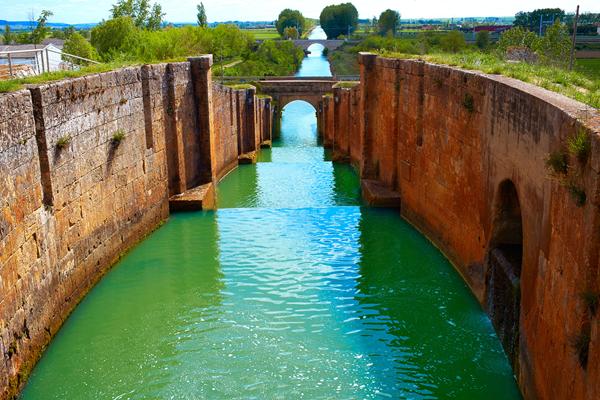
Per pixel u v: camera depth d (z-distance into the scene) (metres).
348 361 13.69
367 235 22.12
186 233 22.64
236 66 75.50
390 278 18.17
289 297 17.05
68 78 16.73
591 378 8.29
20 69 22.56
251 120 43.97
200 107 27.23
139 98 21.42
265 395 12.43
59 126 15.42
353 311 16.12
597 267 8.41
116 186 19.48
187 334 14.99
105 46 40.59
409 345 14.34
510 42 30.17
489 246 15.27
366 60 27.83
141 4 53.56
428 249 20.53
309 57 158.50
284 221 23.95
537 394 10.99
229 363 13.67
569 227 9.49
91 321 15.64
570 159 9.64
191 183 26.84
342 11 149.62
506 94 13.85
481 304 16.00
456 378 12.96
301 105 93.69
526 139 12.41
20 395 12.45
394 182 25.78
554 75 16.11
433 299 16.69
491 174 15.04
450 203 18.94
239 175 36.53
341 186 32.59
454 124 18.28
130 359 13.86
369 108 28.28
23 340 12.84
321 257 20.00
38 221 13.97
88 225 17.31
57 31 64.25
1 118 12.30
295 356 13.93
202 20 76.44
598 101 11.65
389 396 12.36
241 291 17.47
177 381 12.96
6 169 12.41
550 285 10.44
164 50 40.28
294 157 45.62
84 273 17.00
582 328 8.80
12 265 12.46
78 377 13.12
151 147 22.53
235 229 23.05
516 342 12.77
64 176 15.69
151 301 16.83
